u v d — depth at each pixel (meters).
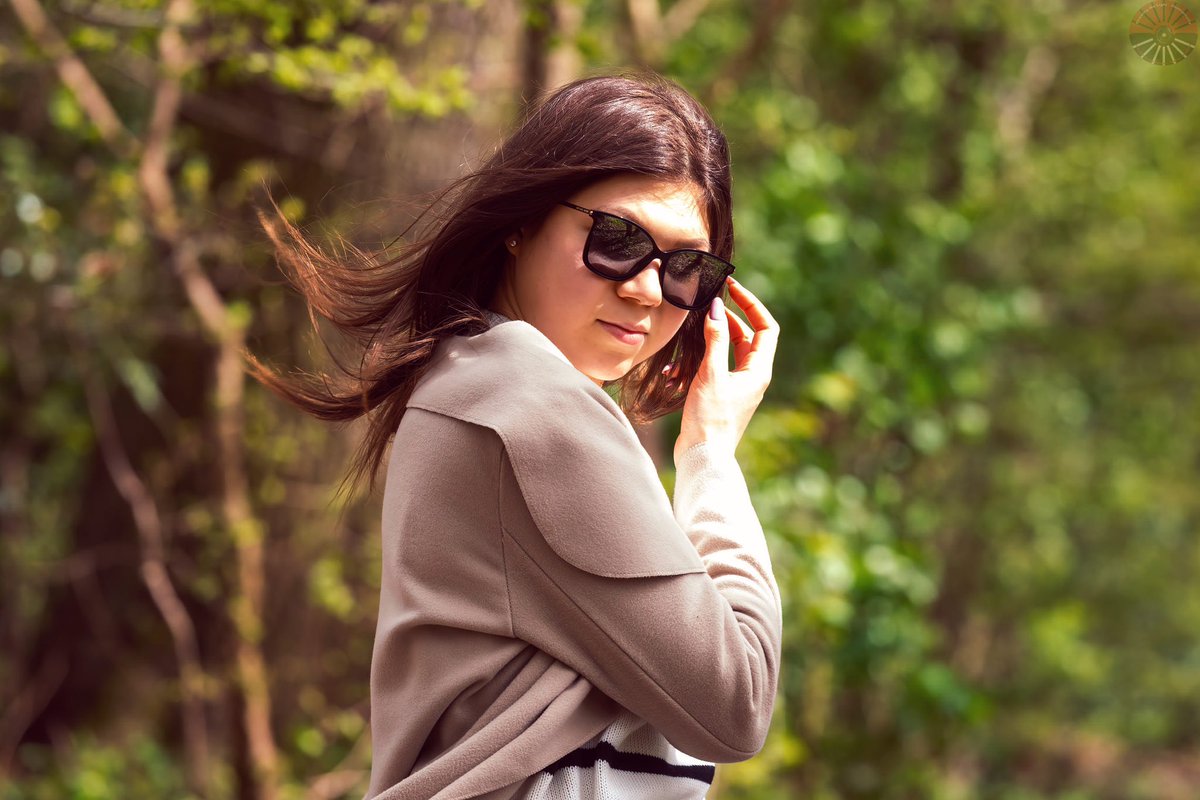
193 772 7.17
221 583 6.77
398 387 2.46
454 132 6.66
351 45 5.95
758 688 2.18
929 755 11.61
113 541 7.96
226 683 6.66
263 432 6.75
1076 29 14.17
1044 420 16.38
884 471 11.33
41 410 8.54
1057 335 16.06
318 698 6.84
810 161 9.67
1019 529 16.53
